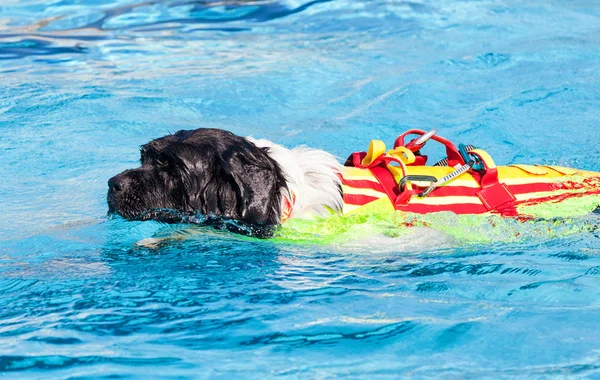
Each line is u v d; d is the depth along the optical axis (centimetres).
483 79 1541
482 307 693
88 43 1883
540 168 931
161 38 1931
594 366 588
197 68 1659
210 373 575
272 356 602
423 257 809
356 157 934
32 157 1190
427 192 862
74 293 721
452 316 673
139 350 612
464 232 842
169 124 1331
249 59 1722
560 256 814
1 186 1082
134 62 1714
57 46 1853
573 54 1681
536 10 2089
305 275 762
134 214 858
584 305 700
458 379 568
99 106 1411
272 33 1970
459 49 1756
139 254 819
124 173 865
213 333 641
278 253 815
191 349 614
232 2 2294
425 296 717
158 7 2258
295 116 1374
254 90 1505
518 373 579
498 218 861
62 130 1302
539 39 1814
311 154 900
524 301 708
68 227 921
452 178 878
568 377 571
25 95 1463
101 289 730
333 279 753
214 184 850
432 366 588
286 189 848
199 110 1402
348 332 643
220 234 849
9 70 1642
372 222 845
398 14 2098
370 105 1416
